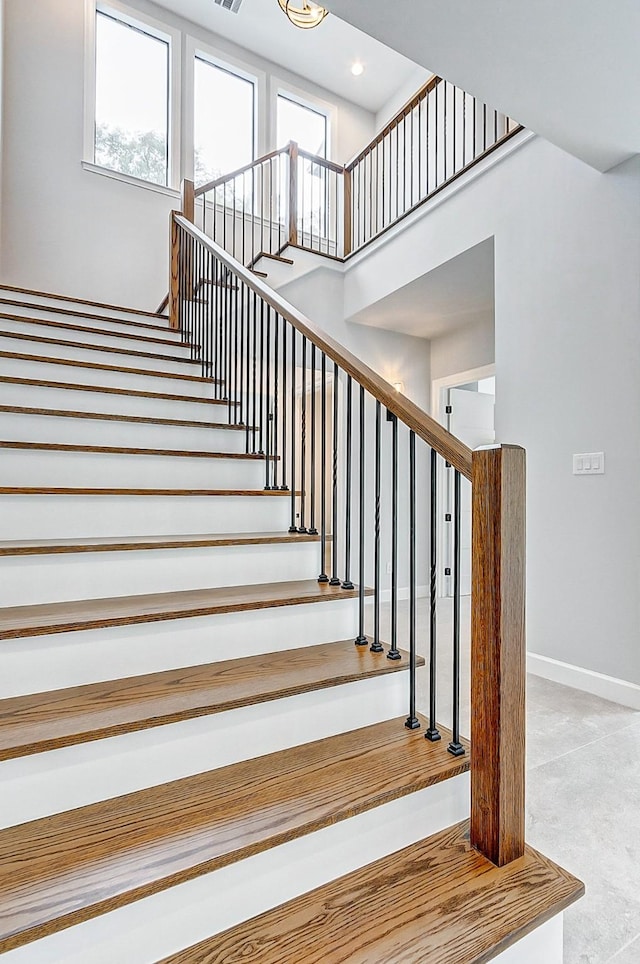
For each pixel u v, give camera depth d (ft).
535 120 7.73
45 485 6.80
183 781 4.04
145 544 5.69
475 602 3.92
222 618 5.18
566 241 9.62
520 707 3.86
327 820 3.59
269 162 19.43
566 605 9.57
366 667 5.01
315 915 3.39
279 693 4.45
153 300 17.39
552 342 9.84
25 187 15.42
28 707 4.10
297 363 15.55
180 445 8.41
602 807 5.90
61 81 16.06
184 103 17.98
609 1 5.72
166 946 3.14
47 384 7.97
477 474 3.88
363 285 15.33
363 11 6.09
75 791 3.72
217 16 17.76
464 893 3.54
